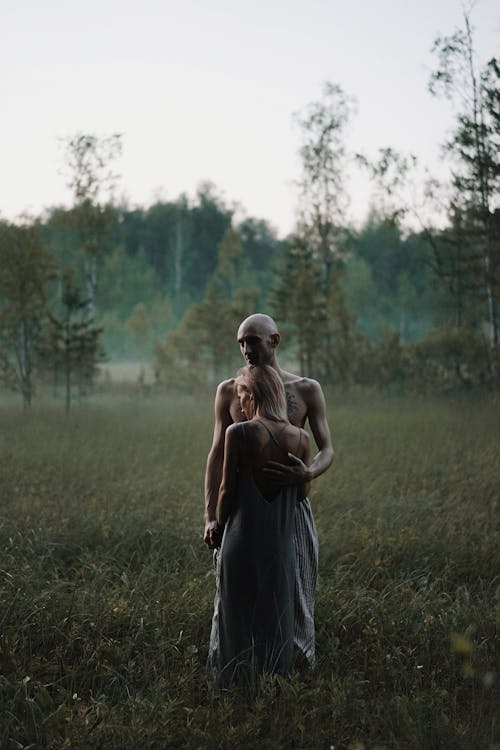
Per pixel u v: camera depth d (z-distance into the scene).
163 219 97.38
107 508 7.18
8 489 8.18
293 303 28.23
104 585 5.05
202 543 6.12
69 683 3.86
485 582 5.41
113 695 3.73
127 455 10.55
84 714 3.37
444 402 21.17
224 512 3.75
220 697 3.58
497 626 4.34
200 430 13.98
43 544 5.94
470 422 15.02
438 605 4.71
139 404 23.52
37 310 22.89
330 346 29.52
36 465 9.80
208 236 100.81
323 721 3.43
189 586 4.88
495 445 11.34
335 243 33.25
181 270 91.62
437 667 3.98
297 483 3.70
